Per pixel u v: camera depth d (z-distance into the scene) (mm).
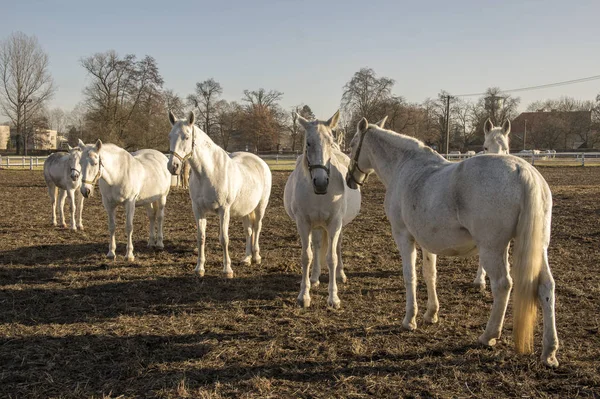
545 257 3787
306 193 5688
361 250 9055
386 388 3742
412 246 4867
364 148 5625
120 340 4777
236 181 7270
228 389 3748
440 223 4125
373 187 21516
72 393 3684
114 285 6836
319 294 6383
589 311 5445
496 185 3734
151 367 4152
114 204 8430
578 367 3984
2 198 17922
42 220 12969
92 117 44406
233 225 12289
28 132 52750
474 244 4152
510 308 5668
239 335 4906
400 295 6281
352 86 46938
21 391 3740
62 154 11906
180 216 13828
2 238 10336
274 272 7609
